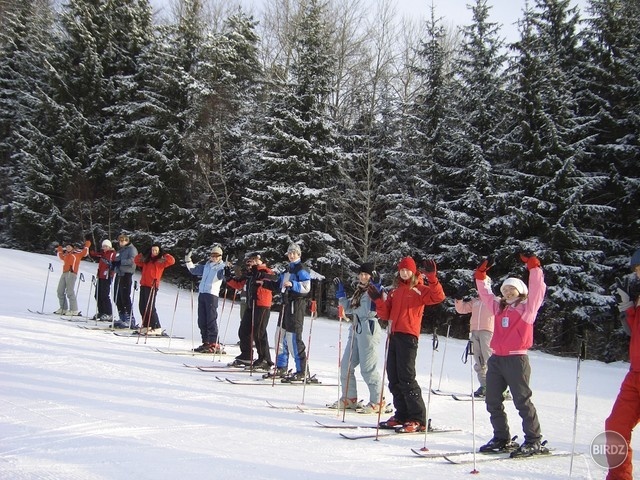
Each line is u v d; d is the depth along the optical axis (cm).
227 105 2714
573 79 2180
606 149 2012
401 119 2580
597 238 1902
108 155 2969
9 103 3369
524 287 552
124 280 1274
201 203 2811
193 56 2969
